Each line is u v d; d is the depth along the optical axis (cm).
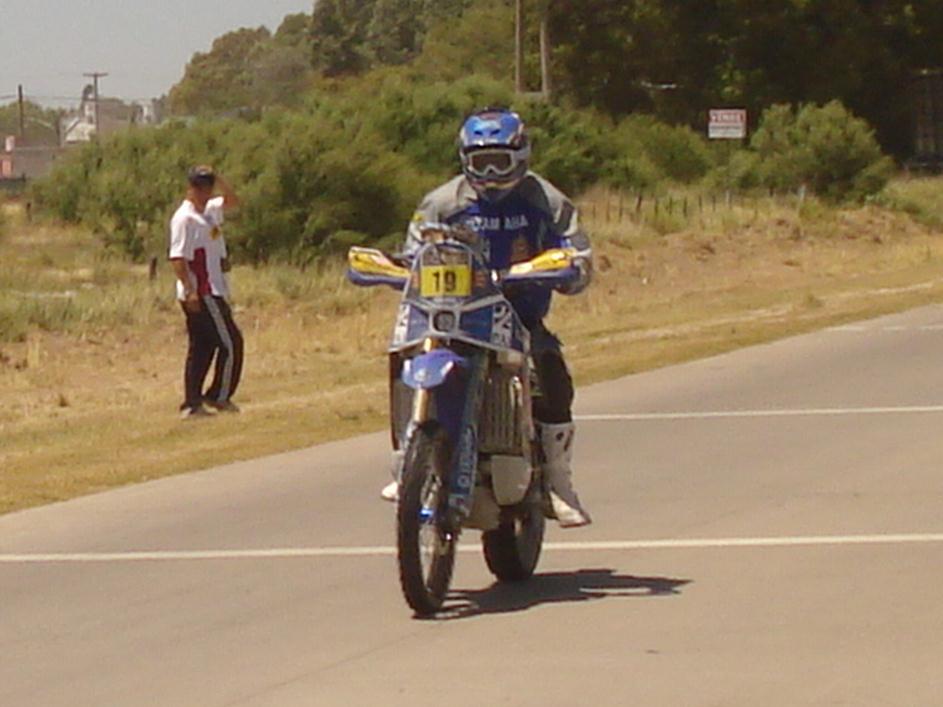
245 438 1842
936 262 4244
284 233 3878
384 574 1170
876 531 1262
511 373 1041
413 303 1020
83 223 4697
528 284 1044
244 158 4153
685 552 1212
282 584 1149
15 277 3684
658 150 6294
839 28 8138
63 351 2830
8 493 1549
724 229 4669
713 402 2003
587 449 1686
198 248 2003
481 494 1051
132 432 1919
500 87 5778
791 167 5697
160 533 1352
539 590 1109
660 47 8306
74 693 902
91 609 1099
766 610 1028
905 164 8244
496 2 11581
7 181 7981
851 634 965
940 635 957
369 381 2373
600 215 4803
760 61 8244
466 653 949
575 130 5769
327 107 5122
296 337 2909
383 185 4069
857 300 3325
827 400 1988
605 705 841
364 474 1600
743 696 849
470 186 1068
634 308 3322
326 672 921
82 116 11956
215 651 977
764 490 1445
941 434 1719
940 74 8619
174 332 3006
